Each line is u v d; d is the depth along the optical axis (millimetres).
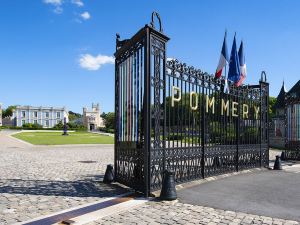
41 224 5875
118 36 10430
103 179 10430
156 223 5977
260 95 15445
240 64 14562
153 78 8578
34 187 9477
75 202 7586
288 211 6938
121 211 6773
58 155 20953
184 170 10000
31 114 140375
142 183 8422
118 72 10320
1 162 16359
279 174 13031
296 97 20578
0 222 6016
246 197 8266
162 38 8914
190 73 10344
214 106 11836
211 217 6410
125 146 9547
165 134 8914
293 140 20531
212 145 11539
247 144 13977
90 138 48562
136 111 8945
